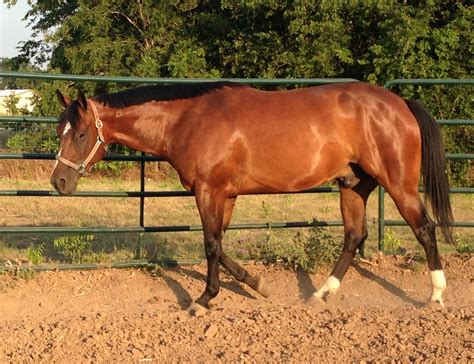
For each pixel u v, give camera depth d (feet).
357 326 17.92
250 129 19.45
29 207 42.42
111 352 16.53
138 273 23.68
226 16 75.05
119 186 48.98
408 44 60.70
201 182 19.53
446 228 19.92
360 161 19.71
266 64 69.62
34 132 24.85
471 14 64.39
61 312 20.49
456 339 16.65
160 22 74.18
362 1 62.39
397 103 19.70
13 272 22.88
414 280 23.31
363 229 21.42
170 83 22.75
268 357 15.99
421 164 20.10
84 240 27.27
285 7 65.77
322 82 23.26
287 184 19.81
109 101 20.11
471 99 61.00
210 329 17.58
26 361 16.08
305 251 24.02
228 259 21.01
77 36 79.15
